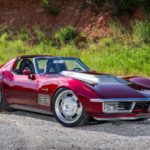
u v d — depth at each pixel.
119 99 7.53
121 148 6.04
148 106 7.93
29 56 9.31
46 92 8.12
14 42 28.72
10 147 5.95
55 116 7.94
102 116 7.50
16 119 8.56
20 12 31.92
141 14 26.94
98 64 22.23
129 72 20.69
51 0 31.06
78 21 29.02
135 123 8.29
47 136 6.80
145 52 22.77
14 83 8.97
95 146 6.14
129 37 26.02
